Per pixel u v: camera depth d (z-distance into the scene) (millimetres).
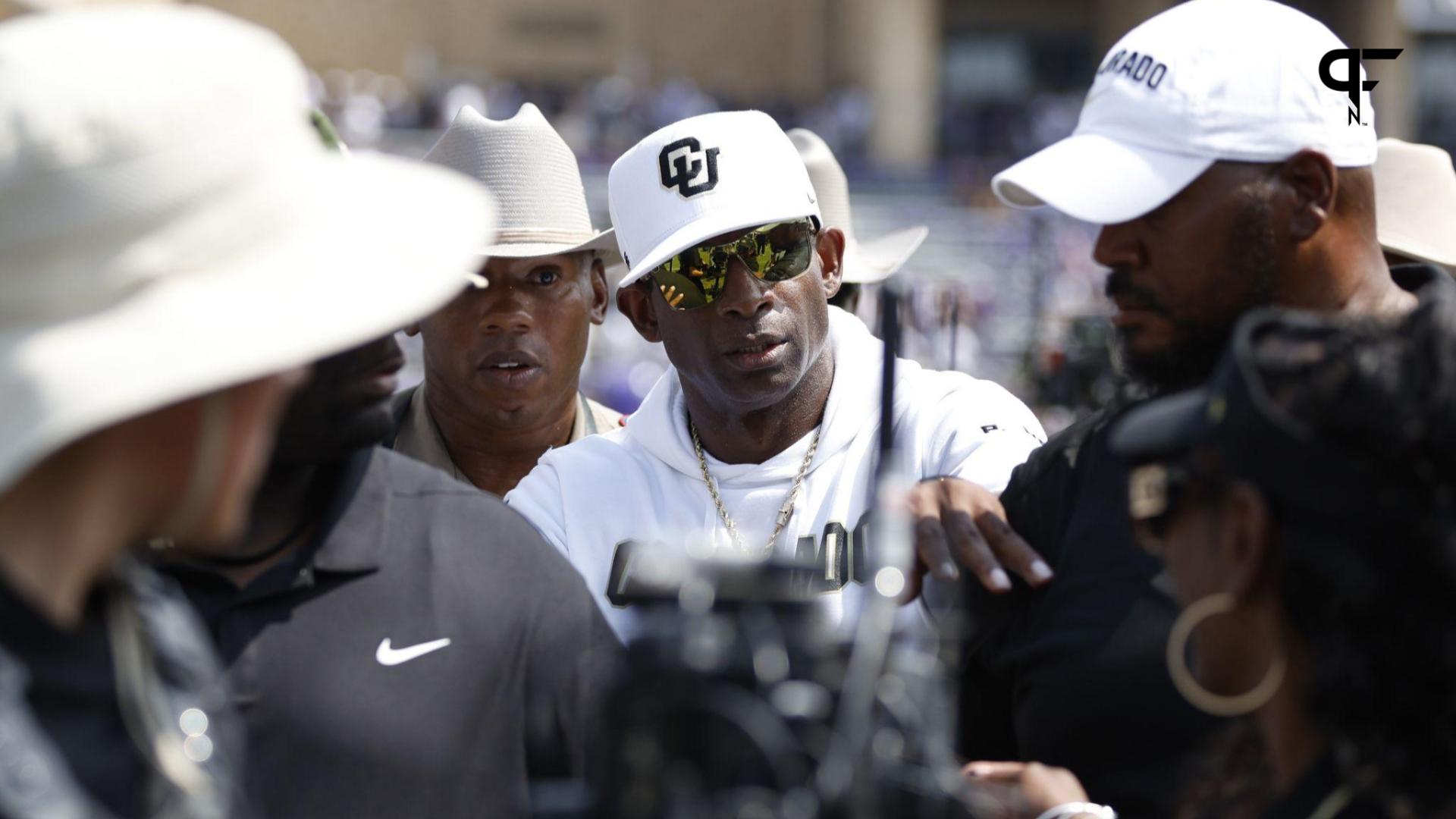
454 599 2277
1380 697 1522
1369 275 2354
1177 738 2268
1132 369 2457
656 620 1566
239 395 1581
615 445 3156
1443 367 1520
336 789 2145
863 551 2822
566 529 3045
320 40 32469
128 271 1487
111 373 1456
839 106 32219
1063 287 15398
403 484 2389
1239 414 1591
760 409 2982
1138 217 2361
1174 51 2354
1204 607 1669
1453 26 28891
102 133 1453
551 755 2283
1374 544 1515
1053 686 2400
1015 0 35531
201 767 1621
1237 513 1615
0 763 1342
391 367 2293
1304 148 2283
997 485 2807
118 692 1537
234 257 1563
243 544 2242
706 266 2889
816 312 2977
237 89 1559
